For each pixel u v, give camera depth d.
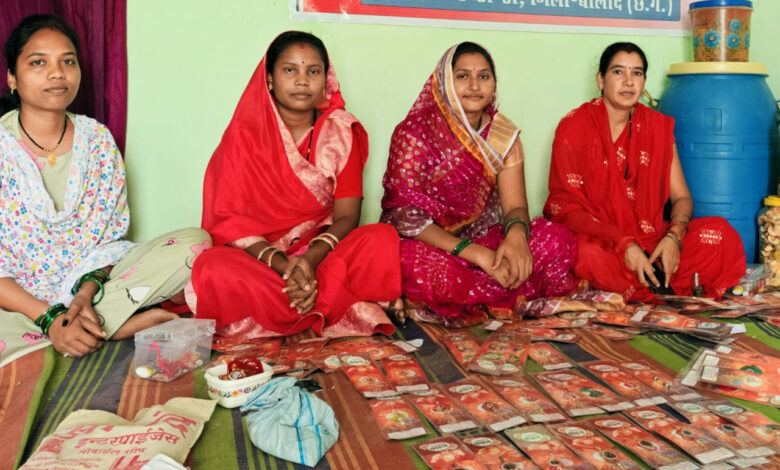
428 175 3.28
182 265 2.94
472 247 3.11
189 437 2.00
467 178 3.27
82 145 2.98
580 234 3.39
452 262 3.12
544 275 3.26
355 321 2.97
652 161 3.51
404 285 3.11
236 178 3.11
